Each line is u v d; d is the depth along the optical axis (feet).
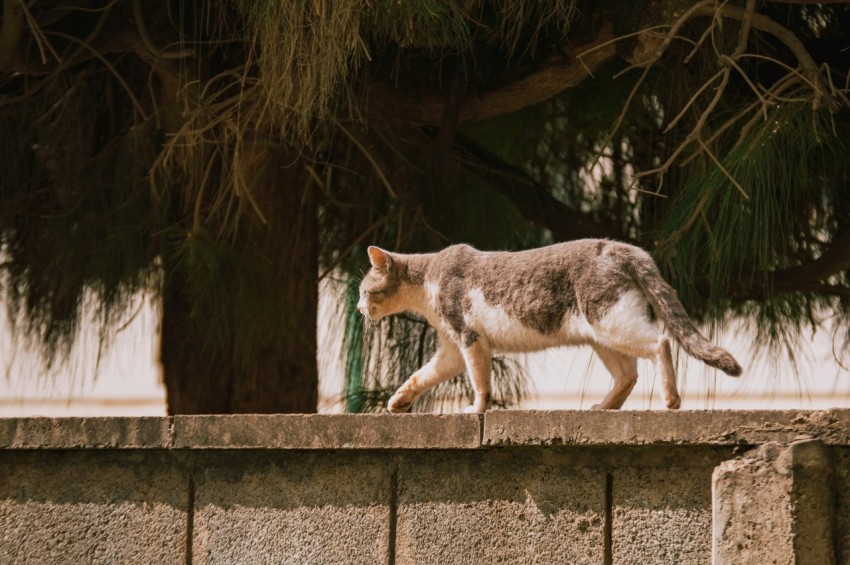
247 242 40.78
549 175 48.85
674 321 29.22
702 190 35.94
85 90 43.80
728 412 26.12
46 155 44.55
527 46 39.93
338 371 46.01
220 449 31.07
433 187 45.85
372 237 45.70
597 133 46.37
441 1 35.35
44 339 44.75
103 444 31.76
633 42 38.24
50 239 43.62
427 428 28.94
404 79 43.16
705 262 38.65
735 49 37.35
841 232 41.16
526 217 46.29
